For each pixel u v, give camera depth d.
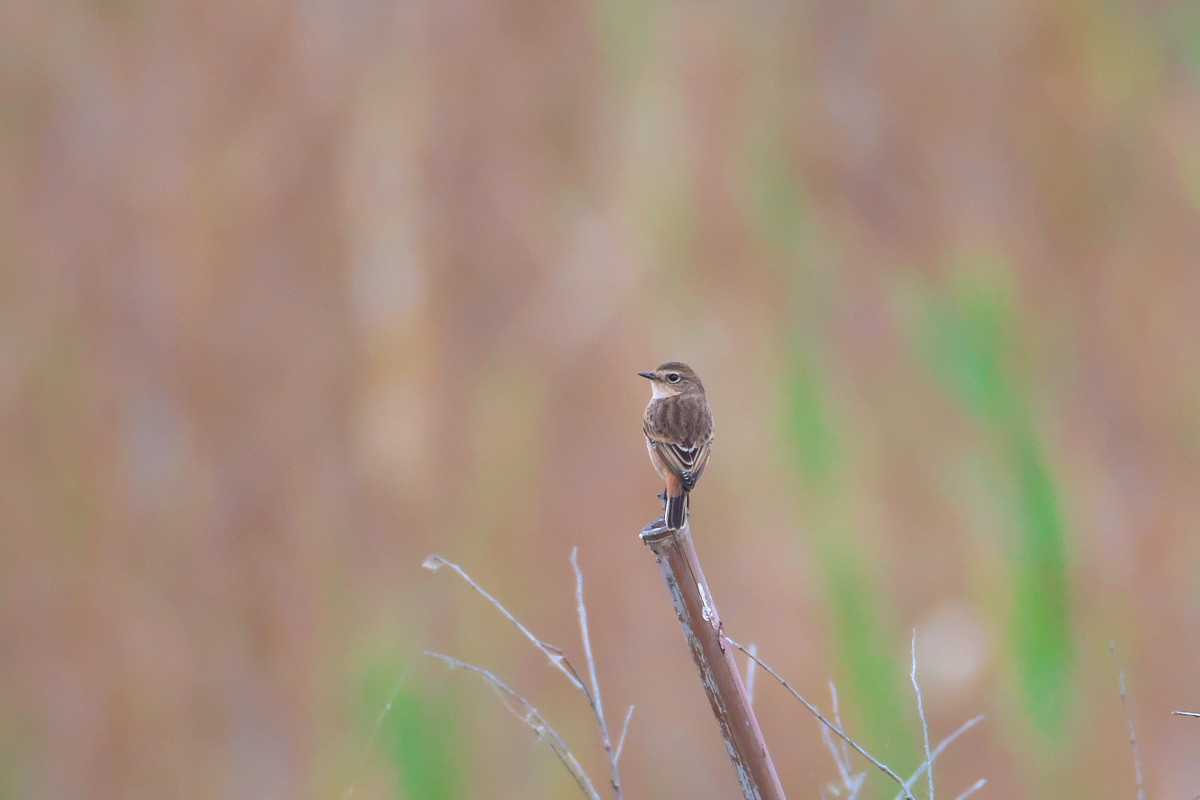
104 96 15.05
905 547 13.13
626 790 11.23
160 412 13.62
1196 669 12.43
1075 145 16.59
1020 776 11.34
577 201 15.52
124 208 14.48
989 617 12.41
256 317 14.16
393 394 13.66
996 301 15.07
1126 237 16.17
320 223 14.63
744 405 14.03
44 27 15.15
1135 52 17.30
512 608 12.21
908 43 16.88
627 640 12.02
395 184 14.73
